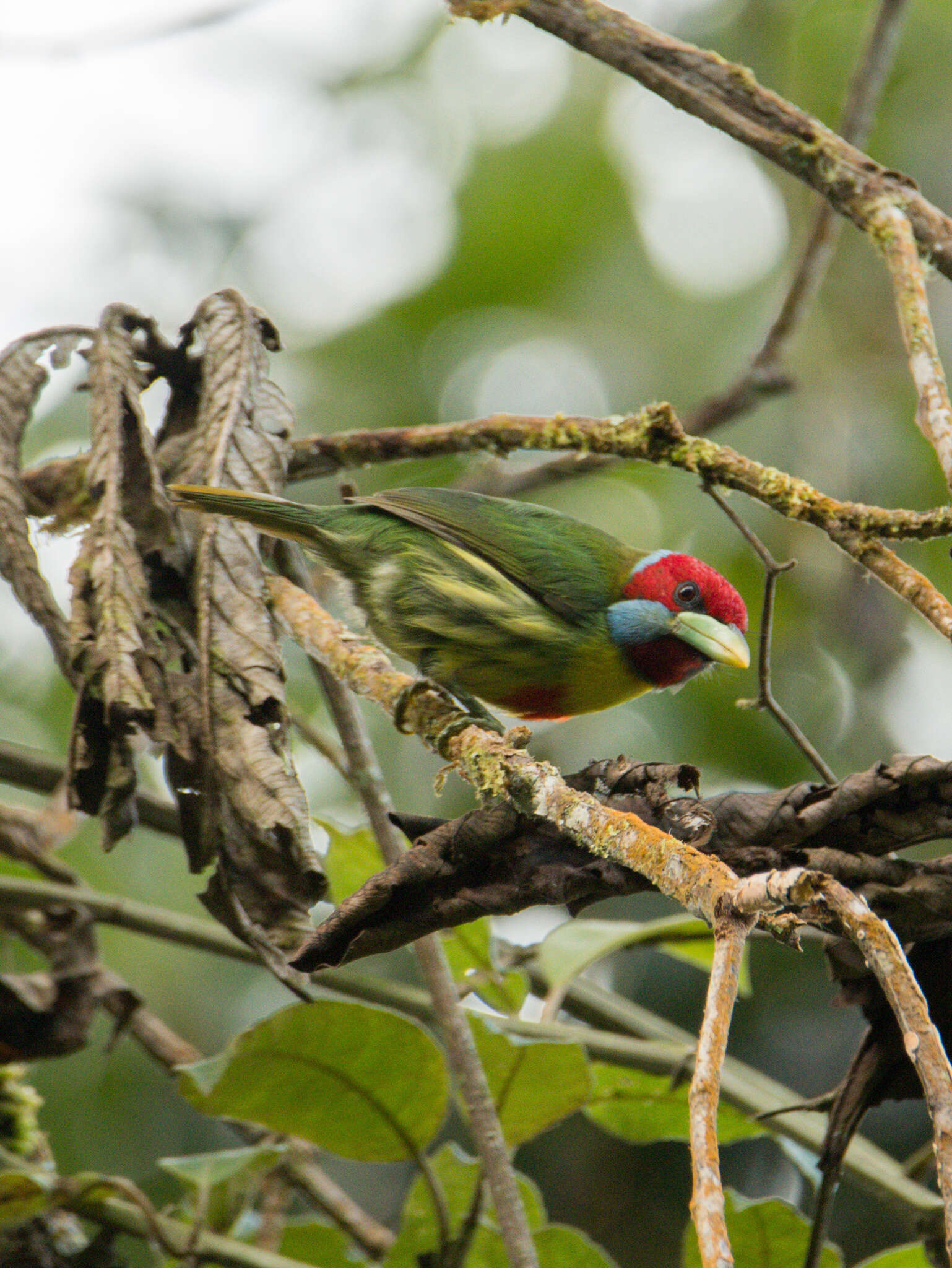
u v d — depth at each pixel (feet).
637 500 38.01
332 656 20.07
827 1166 14.88
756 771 34.65
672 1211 31.89
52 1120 32.53
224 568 19.35
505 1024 20.62
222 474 20.92
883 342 37.32
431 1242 19.29
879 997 14.69
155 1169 32.48
